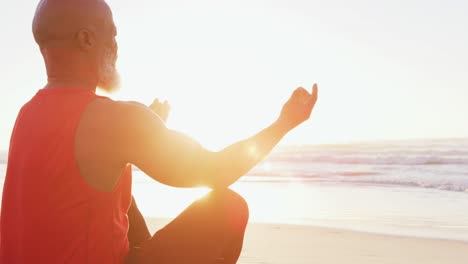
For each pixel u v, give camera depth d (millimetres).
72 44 1748
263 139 1699
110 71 1810
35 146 1680
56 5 1753
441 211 11680
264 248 7066
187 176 1668
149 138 1647
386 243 7543
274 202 13898
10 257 1750
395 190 17141
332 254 6660
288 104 1729
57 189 1653
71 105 1684
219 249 1819
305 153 45531
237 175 1688
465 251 6965
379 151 43438
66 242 1658
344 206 12836
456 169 26453
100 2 1801
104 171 1662
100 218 1681
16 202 1735
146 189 17469
